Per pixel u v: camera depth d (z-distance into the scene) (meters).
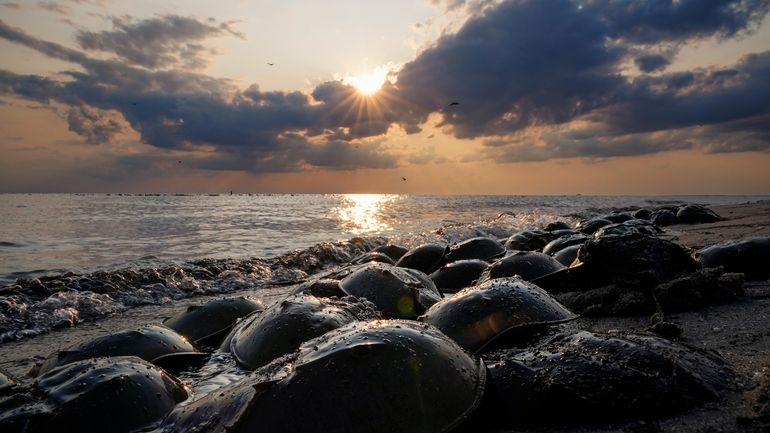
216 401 0.45
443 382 0.44
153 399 0.56
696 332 0.71
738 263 1.03
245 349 0.75
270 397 0.41
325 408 0.39
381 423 0.39
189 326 0.93
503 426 0.47
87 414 0.52
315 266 2.07
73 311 1.23
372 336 0.46
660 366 0.48
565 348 0.54
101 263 2.05
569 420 0.46
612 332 0.58
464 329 0.69
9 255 2.23
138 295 1.43
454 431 0.44
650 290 0.90
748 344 0.63
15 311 1.19
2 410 0.52
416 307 0.94
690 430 0.42
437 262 1.53
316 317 0.75
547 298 0.78
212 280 1.66
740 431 0.40
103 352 0.73
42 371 0.72
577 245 1.39
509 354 0.59
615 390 0.46
